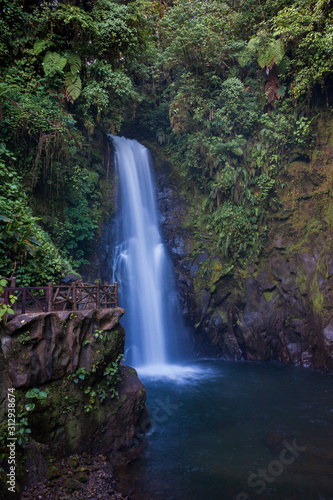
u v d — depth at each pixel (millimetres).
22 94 10789
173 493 5445
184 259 16672
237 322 15398
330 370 12617
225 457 6629
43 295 8531
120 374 7590
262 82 16078
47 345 5910
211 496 5379
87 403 6414
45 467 5535
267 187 15305
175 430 7863
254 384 11492
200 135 16328
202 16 14836
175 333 15727
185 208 17953
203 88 16297
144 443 7191
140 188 18125
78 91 12258
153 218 18094
